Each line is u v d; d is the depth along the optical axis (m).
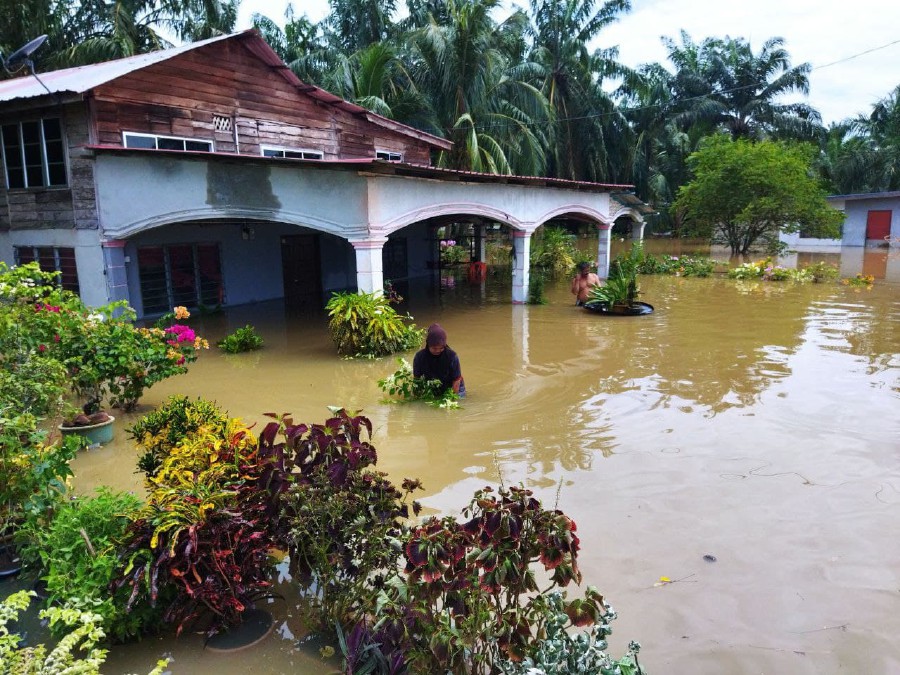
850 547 4.34
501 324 13.28
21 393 4.75
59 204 12.15
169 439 4.98
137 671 3.25
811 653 3.32
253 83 14.98
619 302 14.15
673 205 29.83
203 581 3.36
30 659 2.59
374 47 22.48
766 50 41.09
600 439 6.43
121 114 12.14
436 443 6.37
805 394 7.85
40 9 24.19
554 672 2.64
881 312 13.96
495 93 28.36
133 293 13.56
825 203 26.06
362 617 3.34
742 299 16.14
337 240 19.59
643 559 4.19
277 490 3.73
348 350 10.69
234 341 10.94
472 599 2.91
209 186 11.10
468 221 22.19
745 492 5.17
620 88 38.38
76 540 3.60
